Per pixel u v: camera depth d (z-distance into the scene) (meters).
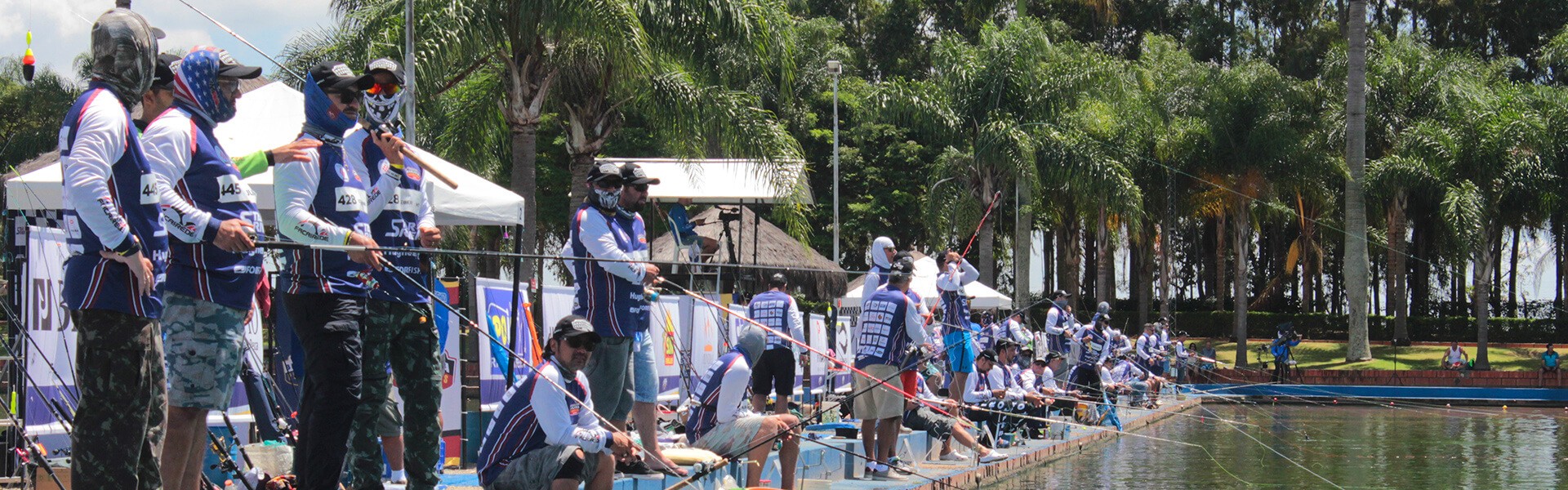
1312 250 43.88
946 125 30.92
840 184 42.25
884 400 10.37
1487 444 19.58
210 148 4.73
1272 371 37.38
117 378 4.11
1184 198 38.12
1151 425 22.44
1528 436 21.30
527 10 16.03
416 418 5.64
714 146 19.62
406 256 5.60
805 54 42.00
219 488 6.27
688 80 18.19
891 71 47.72
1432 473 15.25
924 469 12.08
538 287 10.60
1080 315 47.28
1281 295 48.50
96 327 4.11
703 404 8.45
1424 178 36.91
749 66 18.84
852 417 13.93
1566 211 36.94
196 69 4.73
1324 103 38.81
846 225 41.38
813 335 15.39
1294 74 47.03
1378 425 23.84
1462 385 35.16
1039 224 40.97
